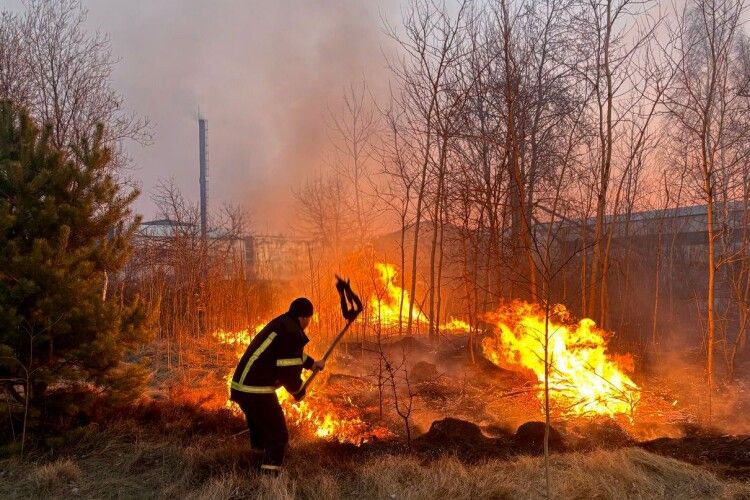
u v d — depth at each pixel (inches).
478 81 408.8
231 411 230.1
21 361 190.1
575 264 441.4
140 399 235.1
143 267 508.4
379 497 158.7
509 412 259.1
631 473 165.8
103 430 203.9
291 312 182.7
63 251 193.2
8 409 186.5
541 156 403.9
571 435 214.1
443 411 261.7
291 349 174.7
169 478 173.8
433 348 402.3
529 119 394.3
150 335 221.9
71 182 209.2
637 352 369.7
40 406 197.5
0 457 182.2
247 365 174.9
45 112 428.8
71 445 193.9
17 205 197.9
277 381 176.9
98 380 202.8
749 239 366.0
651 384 313.1
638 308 450.0
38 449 189.6
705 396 287.4
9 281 189.5
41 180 196.9
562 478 164.7
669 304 469.1
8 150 206.1
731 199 386.6
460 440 198.5
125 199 221.9
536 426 199.8
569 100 399.2
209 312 420.2
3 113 208.2
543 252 422.9
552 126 390.3
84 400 202.1
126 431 204.8
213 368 334.6
